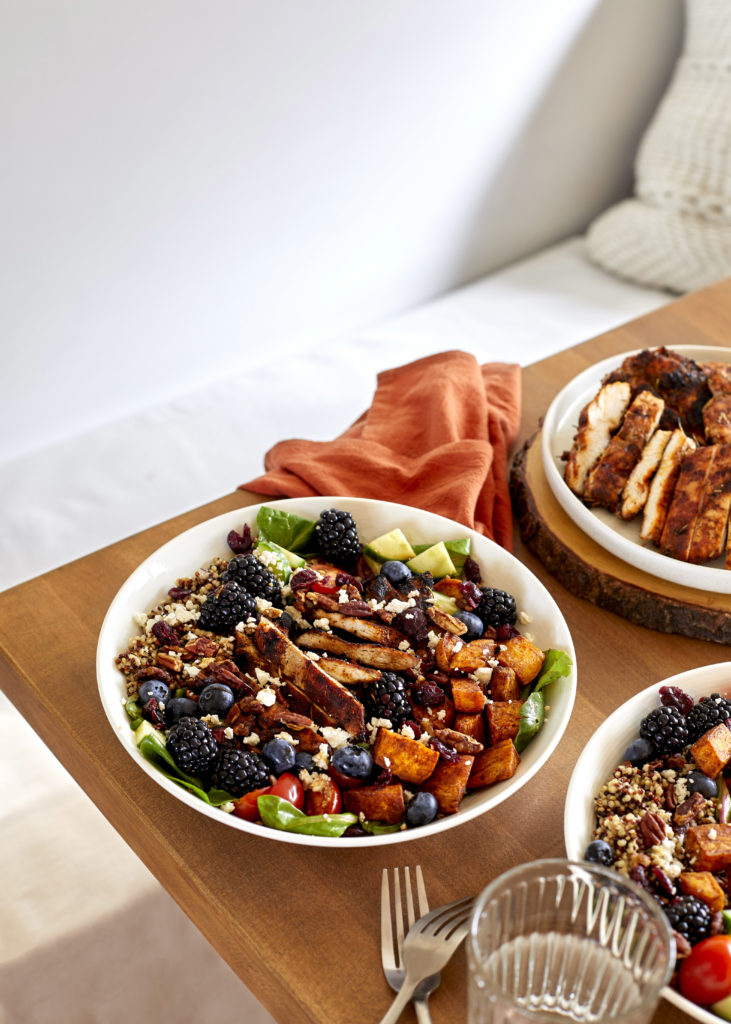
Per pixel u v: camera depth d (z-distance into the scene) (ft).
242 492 3.67
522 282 6.82
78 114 4.98
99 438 5.68
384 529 3.38
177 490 5.40
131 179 5.32
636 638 3.38
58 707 3.18
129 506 5.31
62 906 4.06
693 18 6.46
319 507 3.37
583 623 3.41
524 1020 2.38
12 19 4.58
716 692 3.06
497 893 2.49
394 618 3.14
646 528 3.45
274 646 3.04
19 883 4.09
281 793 2.88
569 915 2.57
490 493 3.62
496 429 3.80
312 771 2.94
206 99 5.34
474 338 6.29
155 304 5.83
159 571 3.24
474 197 6.89
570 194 7.41
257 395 5.96
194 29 5.09
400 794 2.88
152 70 5.08
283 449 3.87
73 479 5.45
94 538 5.17
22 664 3.26
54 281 5.38
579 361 4.15
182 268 5.82
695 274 6.46
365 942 2.82
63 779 4.32
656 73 7.20
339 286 6.63
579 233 7.67
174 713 3.01
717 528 3.38
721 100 6.25
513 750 2.93
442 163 6.55
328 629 3.14
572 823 2.80
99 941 4.02
